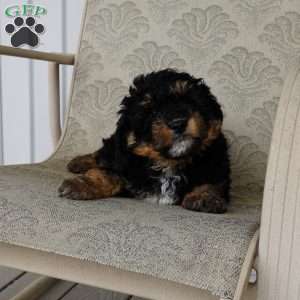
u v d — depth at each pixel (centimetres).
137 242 77
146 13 153
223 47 145
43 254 84
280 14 141
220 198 101
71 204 90
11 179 107
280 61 139
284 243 76
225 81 143
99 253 78
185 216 88
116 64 153
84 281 82
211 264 73
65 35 204
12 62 210
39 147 216
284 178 76
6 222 84
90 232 80
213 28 146
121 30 154
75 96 155
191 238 76
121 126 110
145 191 110
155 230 79
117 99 152
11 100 214
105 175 108
